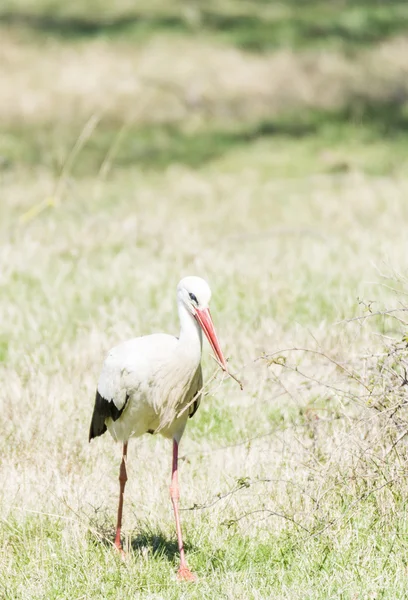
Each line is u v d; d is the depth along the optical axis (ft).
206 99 96.89
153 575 25.57
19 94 96.68
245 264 50.55
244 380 35.37
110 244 55.42
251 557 25.93
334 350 32.96
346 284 45.62
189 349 26.76
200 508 27.14
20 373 37.70
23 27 117.08
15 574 25.58
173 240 55.72
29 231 57.82
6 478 30.30
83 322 42.57
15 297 46.29
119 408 27.58
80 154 83.41
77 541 26.99
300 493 27.71
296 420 32.27
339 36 113.19
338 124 90.94
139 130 90.07
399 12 121.49
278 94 98.27
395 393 26.48
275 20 119.14
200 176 78.18
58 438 32.76
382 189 69.97
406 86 99.30
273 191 71.92
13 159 81.51
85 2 126.93
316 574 24.67
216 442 32.68
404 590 23.67
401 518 26.13
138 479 30.37
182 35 114.32
